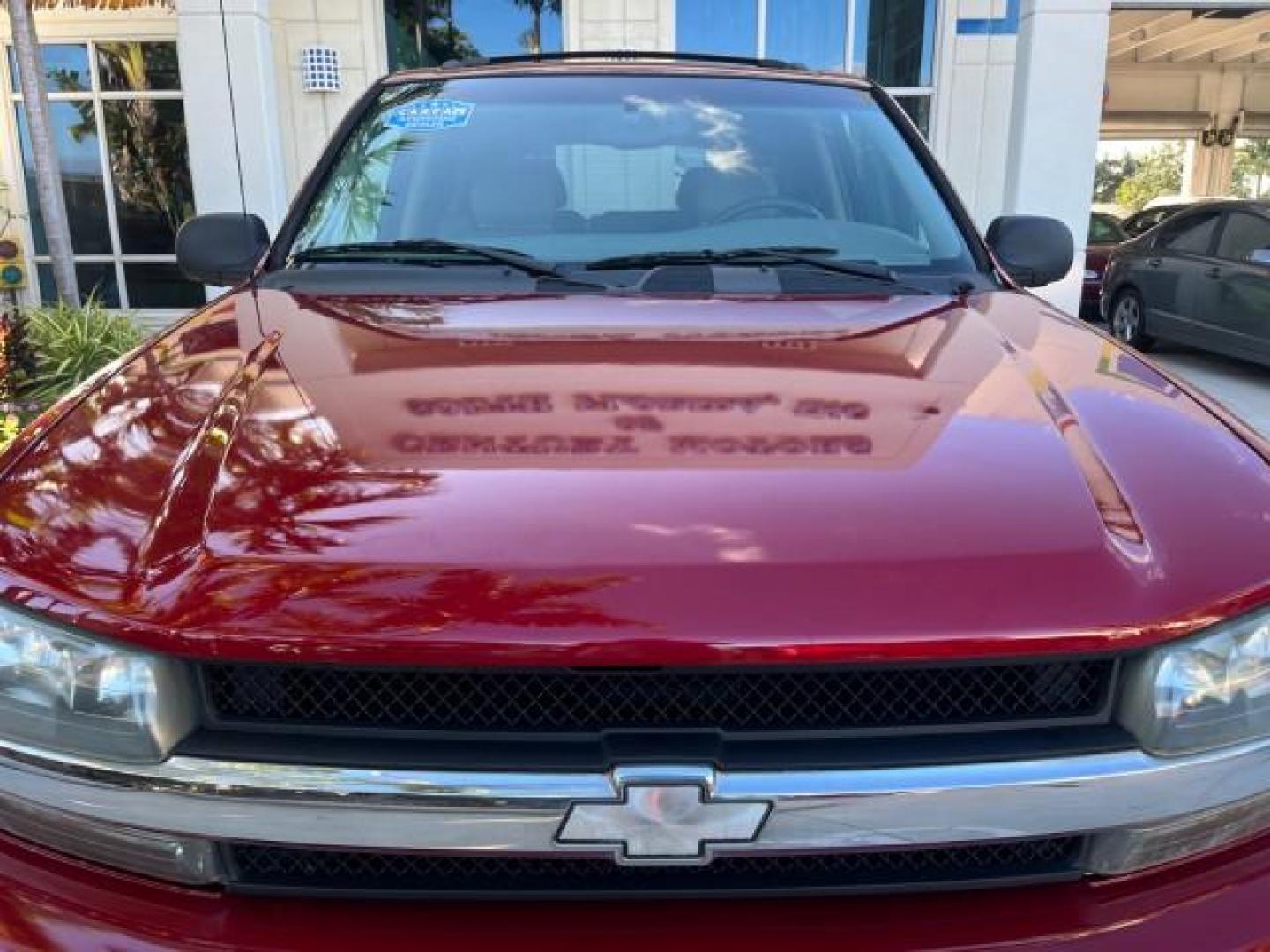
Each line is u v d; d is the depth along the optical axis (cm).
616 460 150
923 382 180
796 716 131
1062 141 936
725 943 128
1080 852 137
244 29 885
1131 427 170
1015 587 132
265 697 132
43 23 1069
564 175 277
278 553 134
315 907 132
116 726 131
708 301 227
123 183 1115
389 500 142
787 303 228
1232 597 136
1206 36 2339
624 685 130
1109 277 1213
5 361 621
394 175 278
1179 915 134
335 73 997
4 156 1104
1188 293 1045
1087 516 143
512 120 288
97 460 161
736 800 127
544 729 130
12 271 1109
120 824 133
